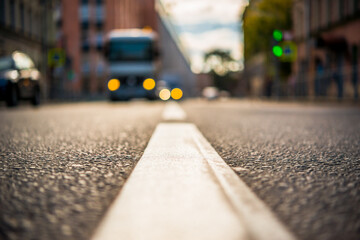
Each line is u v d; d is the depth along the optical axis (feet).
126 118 31.42
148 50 72.18
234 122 27.35
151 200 6.39
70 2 182.19
